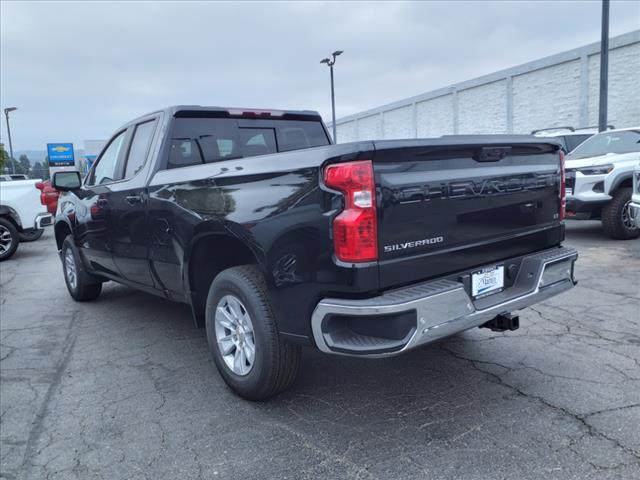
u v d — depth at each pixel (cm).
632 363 372
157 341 483
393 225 266
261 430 310
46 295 704
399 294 266
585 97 2077
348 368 392
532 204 346
